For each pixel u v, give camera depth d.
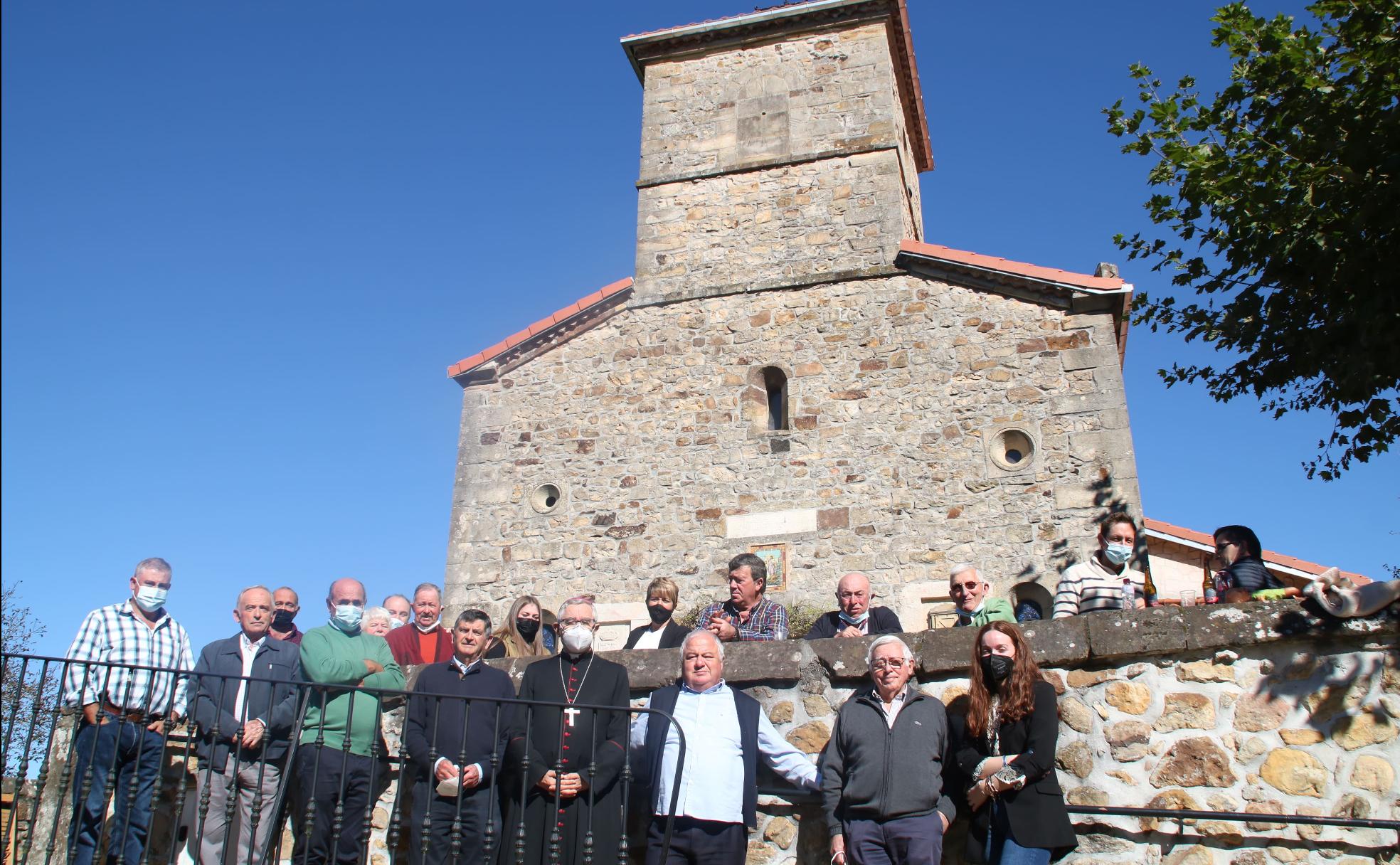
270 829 5.84
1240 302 9.30
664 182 15.19
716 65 15.88
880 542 12.19
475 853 5.67
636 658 6.20
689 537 12.84
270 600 6.63
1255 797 5.14
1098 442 11.89
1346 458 9.34
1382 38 8.26
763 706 5.94
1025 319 12.67
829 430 12.88
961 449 12.33
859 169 14.45
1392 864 4.87
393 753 6.39
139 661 6.19
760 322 13.73
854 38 15.39
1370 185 8.05
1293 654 5.30
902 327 13.12
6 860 6.06
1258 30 8.80
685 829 5.21
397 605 8.62
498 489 13.71
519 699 5.73
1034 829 4.88
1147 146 9.48
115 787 5.97
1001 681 5.17
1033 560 11.62
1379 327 8.04
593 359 14.12
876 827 5.09
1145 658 5.49
